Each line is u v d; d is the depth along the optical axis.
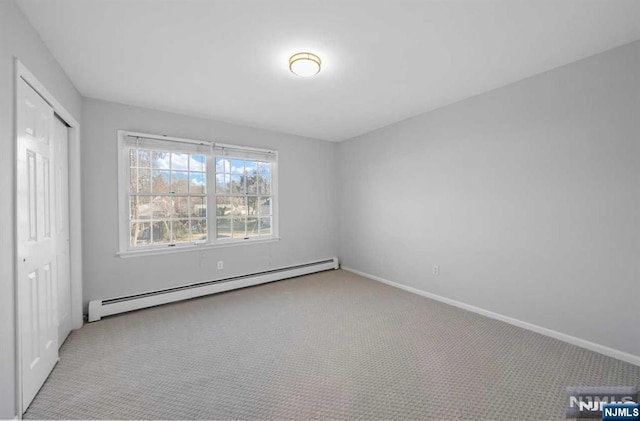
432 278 3.48
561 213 2.37
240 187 3.97
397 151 3.90
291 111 3.41
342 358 2.12
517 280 2.67
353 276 4.51
